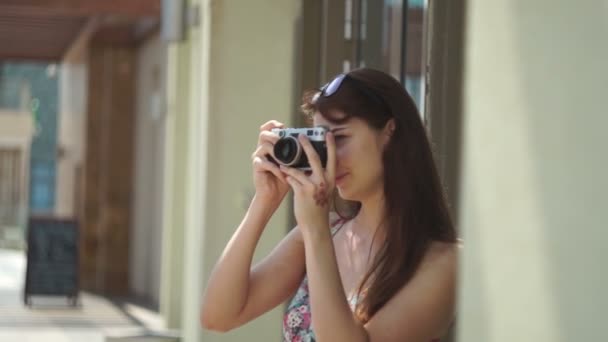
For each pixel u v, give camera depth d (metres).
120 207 19.02
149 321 14.12
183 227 11.73
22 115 36.41
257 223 3.16
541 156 2.26
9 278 21.06
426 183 3.03
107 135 19.03
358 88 2.99
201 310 3.22
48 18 18.33
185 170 11.76
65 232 15.85
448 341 3.31
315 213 2.87
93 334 12.49
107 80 19.02
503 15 2.42
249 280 3.22
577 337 2.13
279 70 6.89
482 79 2.50
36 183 48.34
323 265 2.83
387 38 5.97
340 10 6.43
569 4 2.18
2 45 22.44
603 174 2.06
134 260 18.77
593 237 2.09
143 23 17.75
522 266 2.31
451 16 5.12
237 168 6.94
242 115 6.91
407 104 3.04
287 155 2.94
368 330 2.88
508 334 2.36
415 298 2.92
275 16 6.89
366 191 3.04
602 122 2.07
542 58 2.27
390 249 2.98
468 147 2.57
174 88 11.76
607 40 2.06
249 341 6.74
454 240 3.01
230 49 6.90
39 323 13.52
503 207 2.39
